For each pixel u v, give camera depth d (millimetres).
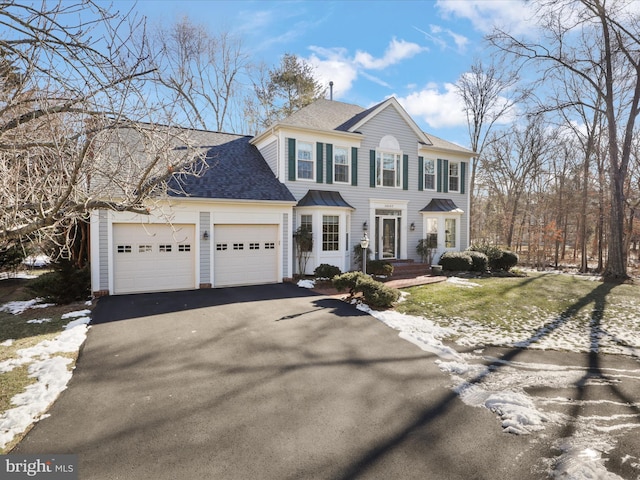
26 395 4301
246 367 5305
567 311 9219
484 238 30609
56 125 3740
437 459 3238
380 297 8906
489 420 3918
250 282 12148
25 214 3912
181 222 10938
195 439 3500
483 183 30531
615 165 14719
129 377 4910
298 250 13367
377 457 3260
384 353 5996
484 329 7609
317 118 15242
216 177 12336
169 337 6566
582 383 4930
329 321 7809
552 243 23344
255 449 3357
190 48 16297
